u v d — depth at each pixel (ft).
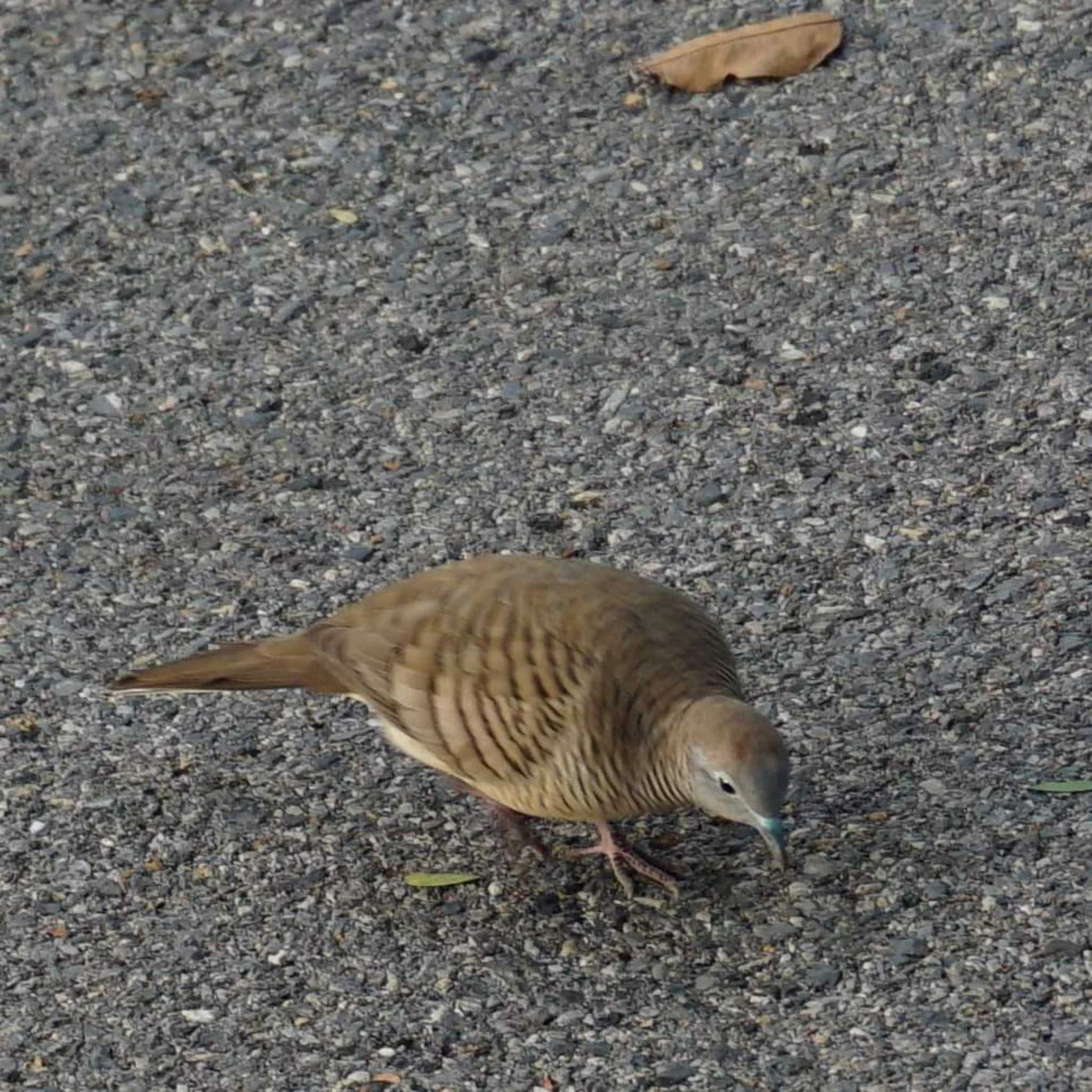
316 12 51.39
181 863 31.07
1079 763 31.40
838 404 39.29
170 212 45.93
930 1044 26.96
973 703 32.78
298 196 45.98
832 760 31.89
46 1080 27.63
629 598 29.01
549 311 42.32
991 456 37.76
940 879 29.53
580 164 45.93
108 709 34.12
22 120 49.03
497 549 36.88
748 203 44.24
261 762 32.96
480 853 31.04
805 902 29.43
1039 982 27.71
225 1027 28.25
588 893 30.17
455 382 40.86
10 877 30.96
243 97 48.98
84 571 37.11
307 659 30.25
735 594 35.45
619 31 49.34
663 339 41.29
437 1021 28.07
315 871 30.83
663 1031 27.63
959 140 45.01
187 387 41.34
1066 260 41.75
